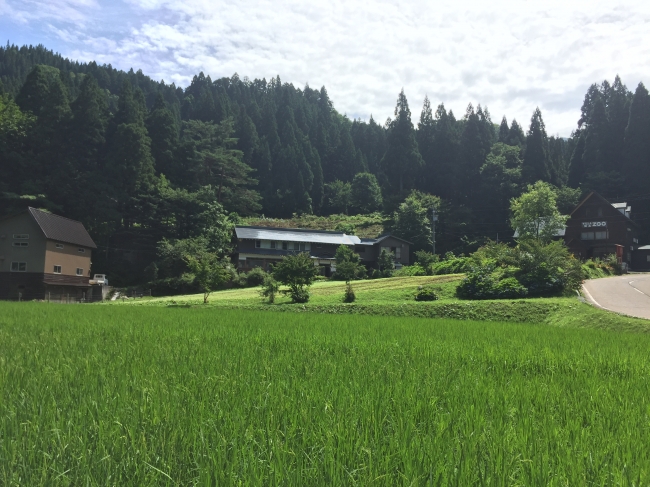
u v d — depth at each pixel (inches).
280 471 99.0
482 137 2974.9
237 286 1704.0
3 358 232.7
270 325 484.1
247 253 2028.8
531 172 2664.9
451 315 772.0
